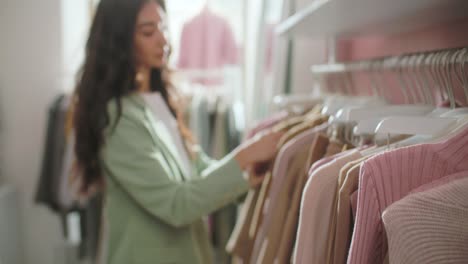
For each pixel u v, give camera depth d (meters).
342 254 0.58
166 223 1.04
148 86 1.23
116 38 1.04
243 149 0.98
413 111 0.71
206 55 2.11
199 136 1.88
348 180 0.57
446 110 0.68
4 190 2.13
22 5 2.18
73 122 1.10
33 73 2.22
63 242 2.32
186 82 2.13
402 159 0.51
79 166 1.11
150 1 1.07
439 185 0.48
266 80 1.93
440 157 0.51
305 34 1.36
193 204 0.95
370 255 0.51
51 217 2.33
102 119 1.00
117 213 1.04
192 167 1.22
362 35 1.39
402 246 0.44
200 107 1.90
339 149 0.78
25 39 2.20
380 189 0.50
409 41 1.22
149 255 1.02
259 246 0.91
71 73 2.22
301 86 1.87
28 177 2.28
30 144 2.26
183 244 1.07
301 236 0.66
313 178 0.65
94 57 1.04
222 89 2.14
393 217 0.45
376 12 0.90
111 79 1.03
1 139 2.25
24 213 2.31
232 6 2.13
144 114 1.03
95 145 1.05
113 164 0.99
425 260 0.43
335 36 1.43
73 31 2.26
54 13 2.17
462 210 0.43
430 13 0.89
